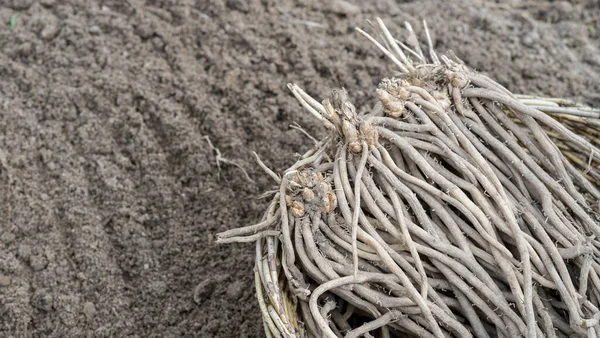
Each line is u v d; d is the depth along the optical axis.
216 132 0.78
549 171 0.61
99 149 0.77
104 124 0.79
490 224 0.57
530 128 0.60
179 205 0.75
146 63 0.83
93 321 0.68
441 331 0.56
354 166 0.58
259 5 0.89
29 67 0.82
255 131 0.79
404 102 0.59
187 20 0.86
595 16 0.93
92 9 0.87
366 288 0.56
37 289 0.69
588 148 0.60
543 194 0.58
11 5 0.87
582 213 0.59
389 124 0.59
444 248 0.57
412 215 0.59
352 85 0.83
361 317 0.63
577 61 0.88
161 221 0.74
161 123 0.79
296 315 0.59
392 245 0.58
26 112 0.79
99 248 0.72
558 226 0.58
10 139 0.77
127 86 0.81
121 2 0.88
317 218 0.57
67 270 0.71
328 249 0.57
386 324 0.59
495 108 0.60
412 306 0.57
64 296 0.69
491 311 0.57
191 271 0.71
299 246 0.57
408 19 0.89
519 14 0.92
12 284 0.69
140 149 0.77
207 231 0.73
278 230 0.58
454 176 0.58
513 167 0.59
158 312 0.69
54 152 0.77
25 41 0.84
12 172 0.75
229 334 0.68
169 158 0.77
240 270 0.71
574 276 0.60
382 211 0.57
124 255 0.72
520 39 0.90
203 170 0.76
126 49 0.84
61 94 0.80
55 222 0.73
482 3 0.94
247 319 0.68
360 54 0.86
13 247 0.71
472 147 0.58
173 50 0.84
